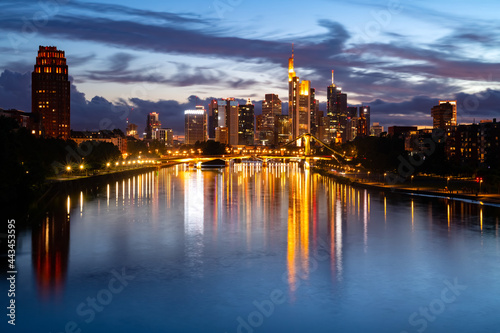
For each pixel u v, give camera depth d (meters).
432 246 104.06
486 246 103.75
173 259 92.19
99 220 138.00
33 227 125.38
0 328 59.66
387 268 86.12
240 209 166.00
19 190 145.88
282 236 115.75
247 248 102.25
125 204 176.00
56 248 100.44
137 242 107.62
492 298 70.25
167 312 64.75
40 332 58.81
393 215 149.25
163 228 125.88
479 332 59.12
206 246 104.00
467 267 86.88
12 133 146.50
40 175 172.12
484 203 173.38
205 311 65.12
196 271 83.81
